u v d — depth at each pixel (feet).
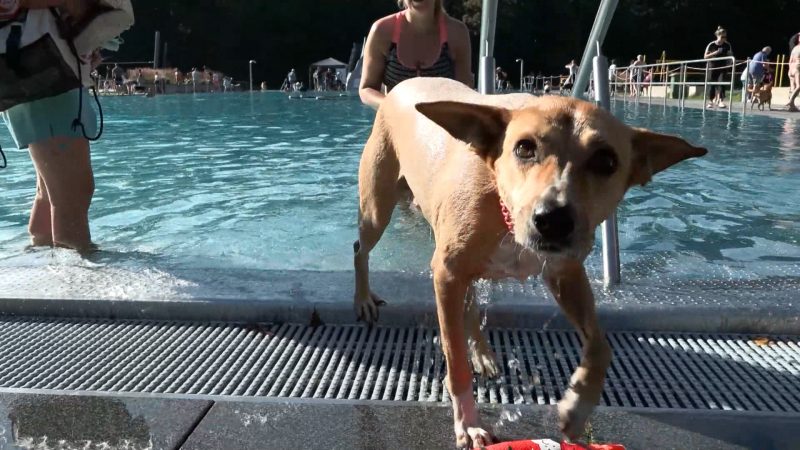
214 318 4.27
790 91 20.94
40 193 6.03
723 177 9.07
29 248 6.01
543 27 78.95
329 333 4.10
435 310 4.11
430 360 3.72
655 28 79.66
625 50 80.79
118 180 9.37
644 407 3.13
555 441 2.67
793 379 3.43
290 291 4.43
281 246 6.08
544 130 2.73
